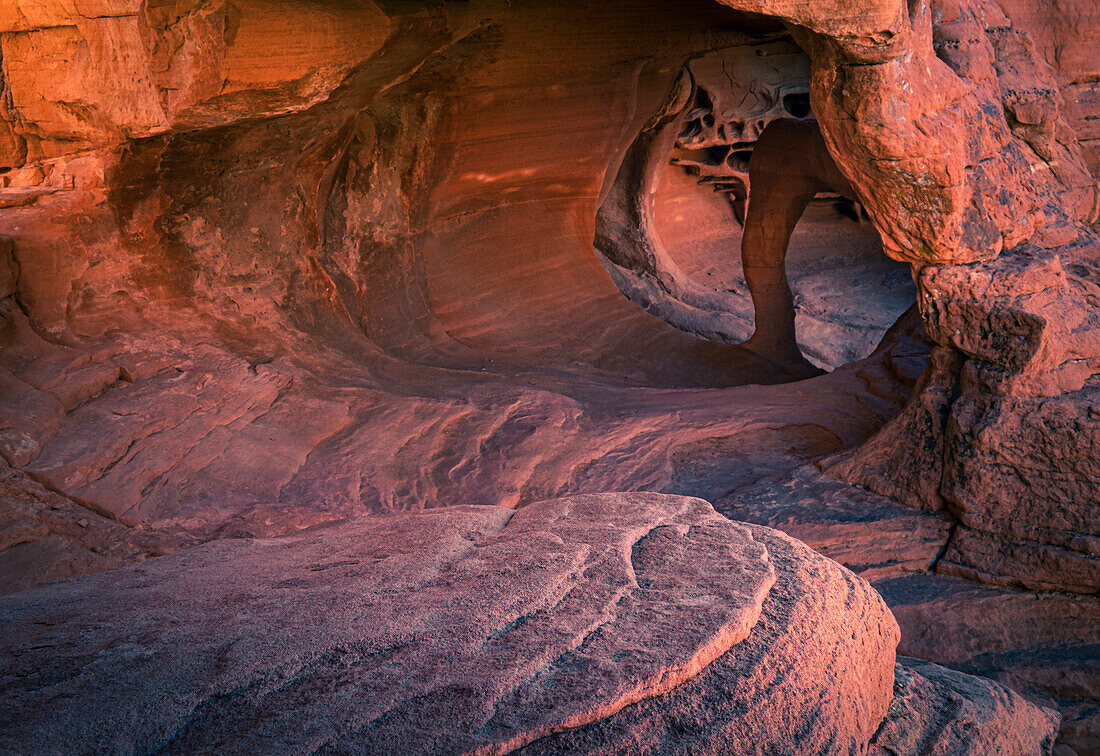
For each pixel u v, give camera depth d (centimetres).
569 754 193
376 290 1070
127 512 542
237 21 665
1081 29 765
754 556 288
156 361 717
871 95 547
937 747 272
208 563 366
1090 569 550
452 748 189
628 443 808
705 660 222
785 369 1255
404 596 267
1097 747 512
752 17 1145
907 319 1030
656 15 1120
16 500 510
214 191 845
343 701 207
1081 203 729
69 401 623
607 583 264
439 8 810
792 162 1236
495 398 870
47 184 760
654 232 1834
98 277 749
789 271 2186
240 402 721
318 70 708
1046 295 611
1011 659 552
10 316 650
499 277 1213
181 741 197
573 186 1244
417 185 1104
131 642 246
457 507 412
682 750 199
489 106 1101
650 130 1642
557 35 1066
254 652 232
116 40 674
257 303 892
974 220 611
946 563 602
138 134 711
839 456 725
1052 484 573
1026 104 704
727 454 797
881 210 622
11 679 225
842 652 253
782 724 217
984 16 721
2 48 729
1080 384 600
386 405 802
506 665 217
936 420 654
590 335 1238
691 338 1277
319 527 584
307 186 934
